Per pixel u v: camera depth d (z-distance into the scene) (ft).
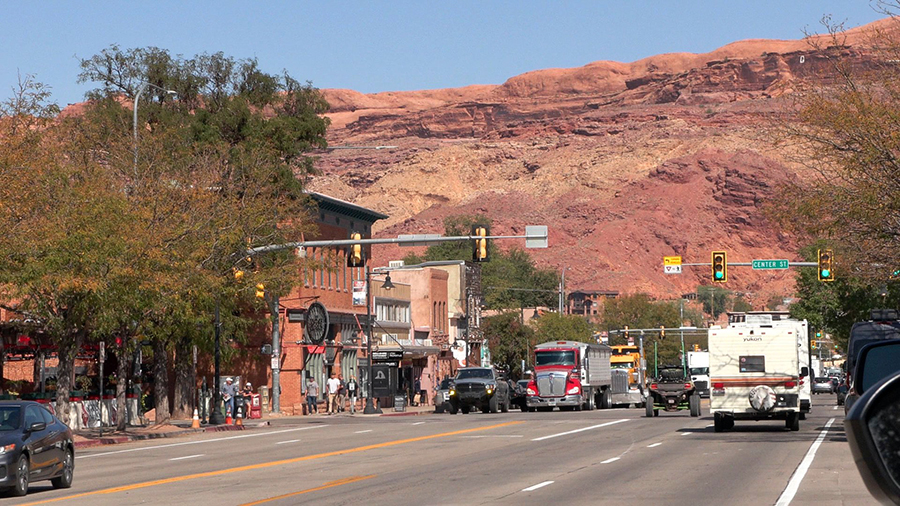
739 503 56.95
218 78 206.80
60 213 124.47
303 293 239.09
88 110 201.87
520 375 415.23
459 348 337.11
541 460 91.56
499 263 540.11
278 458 100.42
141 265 134.21
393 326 297.33
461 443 117.08
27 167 117.70
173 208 149.48
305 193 198.80
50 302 135.74
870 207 112.47
